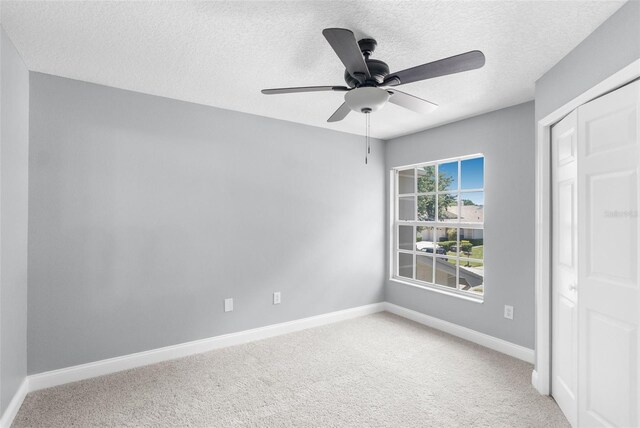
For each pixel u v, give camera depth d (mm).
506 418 2057
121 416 2062
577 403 1902
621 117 1565
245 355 2965
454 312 3506
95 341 2576
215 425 1985
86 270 2541
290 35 1884
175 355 2898
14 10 1653
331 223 3896
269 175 3445
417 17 1684
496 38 1872
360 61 1623
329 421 2025
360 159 4145
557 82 2148
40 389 2354
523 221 2924
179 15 1696
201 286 3051
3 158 1859
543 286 2330
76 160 2504
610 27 1635
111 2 1592
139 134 2754
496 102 2932
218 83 2578
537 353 2402
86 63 2242
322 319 3799
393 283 4262
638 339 1483
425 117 3385
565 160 2094
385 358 2906
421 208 4160
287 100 2951
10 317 2000
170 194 2896
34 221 2352
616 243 1600
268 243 3443
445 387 2426
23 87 2209
